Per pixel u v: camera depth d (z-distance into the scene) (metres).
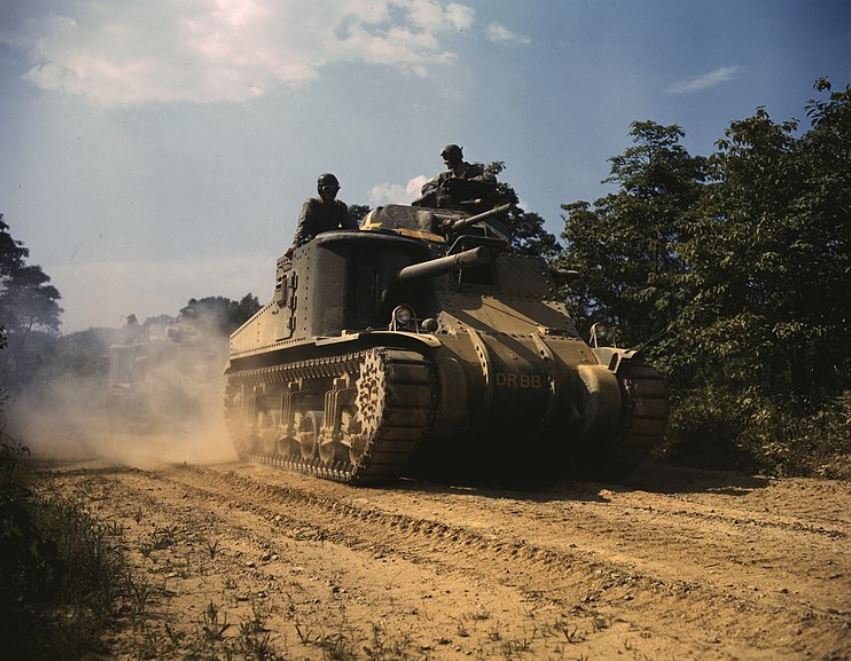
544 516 8.94
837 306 17.14
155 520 9.36
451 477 13.45
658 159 23.47
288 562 7.31
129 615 5.65
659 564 6.73
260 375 16.66
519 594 6.17
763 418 15.55
